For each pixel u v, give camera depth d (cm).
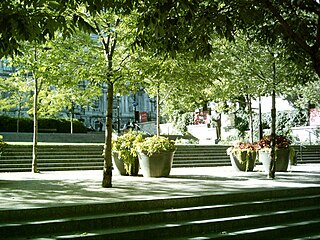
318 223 757
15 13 491
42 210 626
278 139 1447
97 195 784
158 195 779
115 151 1274
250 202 792
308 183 1023
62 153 1788
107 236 586
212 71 1099
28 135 2589
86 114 4459
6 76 3459
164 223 664
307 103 2588
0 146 1065
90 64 920
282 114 2844
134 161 1243
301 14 876
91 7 563
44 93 1579
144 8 611
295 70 1125
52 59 909
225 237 641
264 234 682
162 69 915
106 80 900
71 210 647
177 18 637
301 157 2134
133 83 930
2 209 607
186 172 1427
